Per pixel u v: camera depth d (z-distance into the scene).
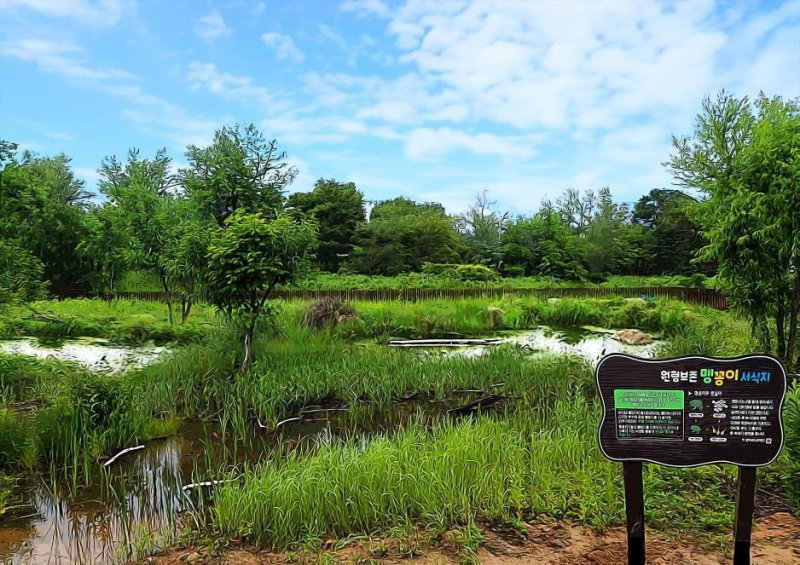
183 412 8.30
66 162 45.16
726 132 14.04
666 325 17.52
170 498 5.58
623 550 4.12
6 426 6.57
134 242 16.34
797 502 4.65
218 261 9.56
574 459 5.51
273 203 18.81
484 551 4.15
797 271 7.23
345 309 16.23
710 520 4.41
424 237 41.25
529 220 45.75
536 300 21.52
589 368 10.04
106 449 6.71
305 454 6.62
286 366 9.83
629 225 49.75
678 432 3.56
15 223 9.27
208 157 17.89
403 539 4.32
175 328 14.75
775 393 3.50
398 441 5.90
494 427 6.37
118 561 4.38
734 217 7.45
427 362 10.21
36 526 5.07
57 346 13.62
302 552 4.20
